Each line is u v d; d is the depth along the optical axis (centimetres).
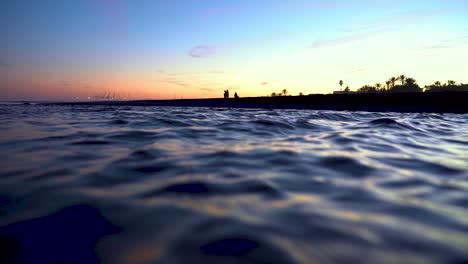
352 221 175
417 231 161
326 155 368
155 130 602
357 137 525
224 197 217
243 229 165
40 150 385
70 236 157
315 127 690
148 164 315
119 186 241
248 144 450
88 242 151
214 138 511
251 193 226
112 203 203
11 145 420
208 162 328
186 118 922
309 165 317
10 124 708
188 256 138
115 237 156
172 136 523
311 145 441
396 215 184
